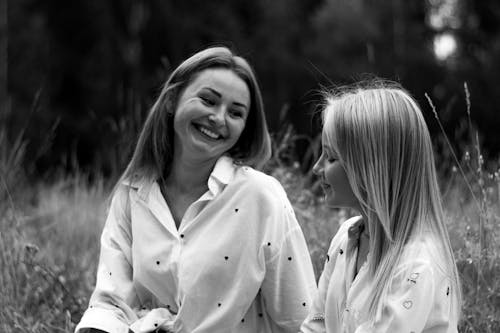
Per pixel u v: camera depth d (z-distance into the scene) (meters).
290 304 2.61
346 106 2.12
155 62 16.22
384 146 2.06
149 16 16.28
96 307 2.70
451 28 17.55
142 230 2.73
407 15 17.34
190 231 2.66
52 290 3.64
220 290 2.60
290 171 3.95
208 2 16.56
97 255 4.20
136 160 2.85
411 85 15.80
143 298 2.74
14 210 3.92
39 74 15.70
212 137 2.70
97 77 15.85
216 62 2.76
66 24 16.12
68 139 14.22
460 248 2.97
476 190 3.50
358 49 15.93
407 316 1.94
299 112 14.77
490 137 12.99
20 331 3.30
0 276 3.53
